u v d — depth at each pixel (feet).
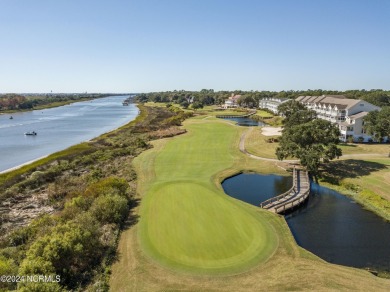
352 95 463.83
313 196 136.87
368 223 109.91
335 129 173.88
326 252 90.94
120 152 219.82
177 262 80.33
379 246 94.27
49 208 126.11
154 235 95.09
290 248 88.17
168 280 73.05
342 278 73.20
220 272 75.92
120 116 561.84
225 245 88.84
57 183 153.28
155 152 219.20
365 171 160.15
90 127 406.41
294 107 330.34
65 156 210.59
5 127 395.34
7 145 281.13
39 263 68.54
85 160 197.26
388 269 82.12
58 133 352.08
